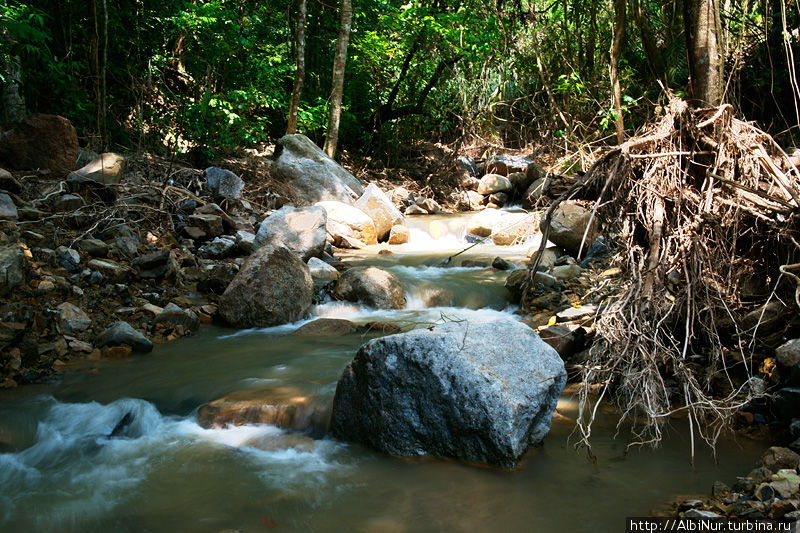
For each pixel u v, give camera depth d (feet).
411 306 23.89
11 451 13.08
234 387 15.21
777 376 13.47
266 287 21.21
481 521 10.12
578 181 15.53
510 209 45.47
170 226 27.09
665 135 14.56
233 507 10.75
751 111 33.14
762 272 15.44
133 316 20.16
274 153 43.60
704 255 14.12
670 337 13.75
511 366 12.25
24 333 17.02
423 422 12.32
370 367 12.68
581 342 16.74
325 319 20.81
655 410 12.19
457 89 60.80
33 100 33.73
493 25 47.32
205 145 38.99
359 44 52.29
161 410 14.55
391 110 57.57
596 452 12.57
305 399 14.24
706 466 11.82
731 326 14.83
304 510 10.60
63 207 24.68
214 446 13.10
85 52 37.29
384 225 36.58
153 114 38.50
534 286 22.75
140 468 12.22
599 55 39.58
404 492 11.13
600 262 24.68
